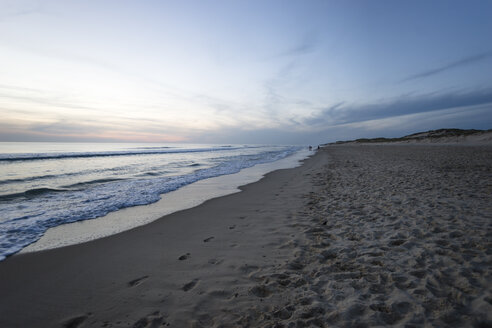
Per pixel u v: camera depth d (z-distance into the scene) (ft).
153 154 122.01
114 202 23.17
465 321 6.59
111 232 15.34
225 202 22.94
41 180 36.47
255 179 37.14
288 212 18.62
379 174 34.12
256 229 15.28
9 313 7.83
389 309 7.30
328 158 77.61
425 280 8.68
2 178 38.01
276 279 9.35
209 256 11.69
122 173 45.52
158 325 7.16
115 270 10.53
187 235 14.69
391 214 16.20
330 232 13.92
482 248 10.69
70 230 15.79
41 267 10.88
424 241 11.85
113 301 8.38
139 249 12.72
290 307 7.66
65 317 7.63
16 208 21.08
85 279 9.84
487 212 15.26
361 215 16.48
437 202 18.17
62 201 23.65
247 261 11.02
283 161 73.61
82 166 57.98
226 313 7.54
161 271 10.36
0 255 12.09
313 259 10.89
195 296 8.50
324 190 25.67
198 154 123.54
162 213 19.56
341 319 6.98
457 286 8.18
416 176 30.42
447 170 34.40
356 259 10.61
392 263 10.04
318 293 8.36
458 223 13.73
